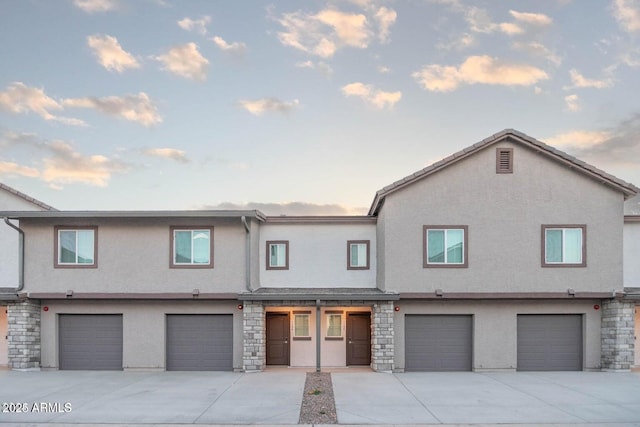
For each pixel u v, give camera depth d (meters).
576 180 16.41
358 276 18.22
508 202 16.34
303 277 18.20
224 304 17.12
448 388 13.66
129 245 16.95
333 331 18.17
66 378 15.39
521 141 16.27
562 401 12.06
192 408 11.46
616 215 16.33
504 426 10.05
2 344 18.50
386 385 14.09
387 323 16.39
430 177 16.45
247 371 16.42
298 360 18.12
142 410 11.30
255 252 17.69
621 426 10.02
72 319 17.39
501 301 16.69
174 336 17.23
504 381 14.71
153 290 16.78
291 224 18.42
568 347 16.75
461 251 16.28
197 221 17.00
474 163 16.45
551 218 16.30
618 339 16.08
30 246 16.94
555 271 16.17
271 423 10.25
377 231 18.17
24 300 16.77
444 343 16.77
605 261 16.20
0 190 18.80
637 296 15.99
